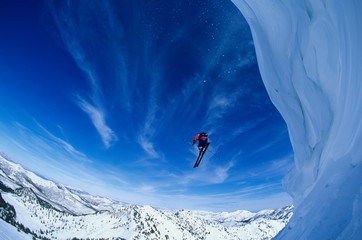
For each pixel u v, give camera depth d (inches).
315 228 160.1
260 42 381.7
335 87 239.5
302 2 278.7
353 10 190.7
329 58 245.3
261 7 355.6
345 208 142.7
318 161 255.0
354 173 154.6
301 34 289.9
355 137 175.6
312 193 216.1
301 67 299.0
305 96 299.1
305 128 306.7
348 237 127.3
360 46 185.8
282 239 234.5
